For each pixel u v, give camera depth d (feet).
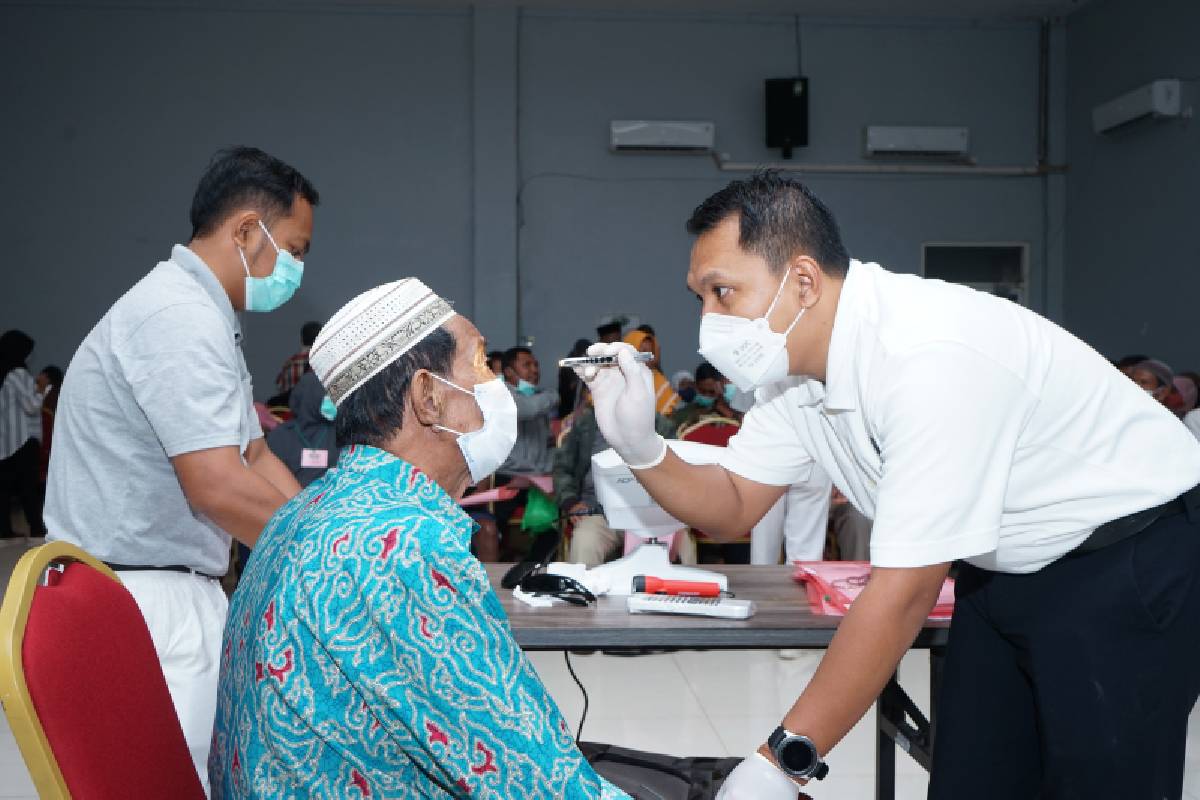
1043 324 4.37
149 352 5.04
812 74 28.78
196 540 5.49
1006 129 29.32
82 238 27.30
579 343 22.50
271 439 12.81
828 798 8.58
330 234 27.86
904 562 3.83
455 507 3.28
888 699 6.48
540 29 28.12
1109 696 4.36
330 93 27.71
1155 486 4.38
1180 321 24.63
